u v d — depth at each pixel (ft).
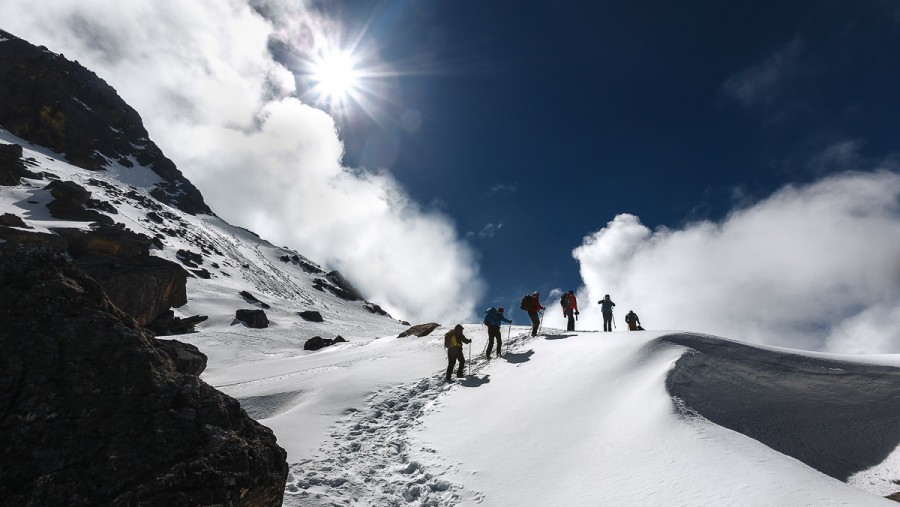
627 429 27.71
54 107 399.65
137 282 144.77
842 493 17.61
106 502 16.01
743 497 18.29
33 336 18.70
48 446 16.67
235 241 447.01
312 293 397.39
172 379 20.89
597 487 22.68
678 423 26.00
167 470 17.49
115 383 19.20
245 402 49.96
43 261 21.20
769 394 34.35
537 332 62.59
